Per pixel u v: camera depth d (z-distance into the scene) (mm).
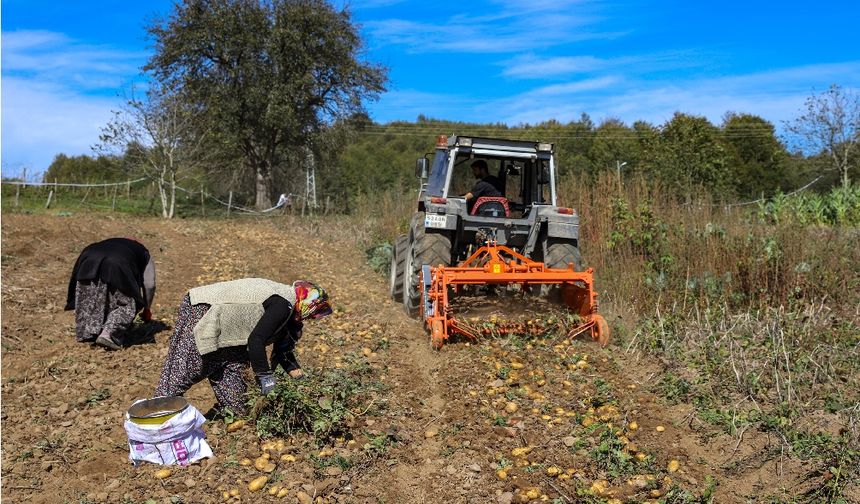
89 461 4652
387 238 17156
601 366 6801
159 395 4855
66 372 6512
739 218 10664
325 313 5086
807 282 8656
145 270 7539
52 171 34688
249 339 4715
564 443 5133
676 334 7500
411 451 5020
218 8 30969
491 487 4516
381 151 53781
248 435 4945
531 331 7664
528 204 9336
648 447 5105
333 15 32688
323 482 4434
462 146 8930
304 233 19922
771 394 5883
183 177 27156
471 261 8641
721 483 4648
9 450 4809
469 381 6402
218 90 31000
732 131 38406
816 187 31266
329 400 5141
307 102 32938
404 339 7949
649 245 10484
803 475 4629
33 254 11633
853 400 5656
